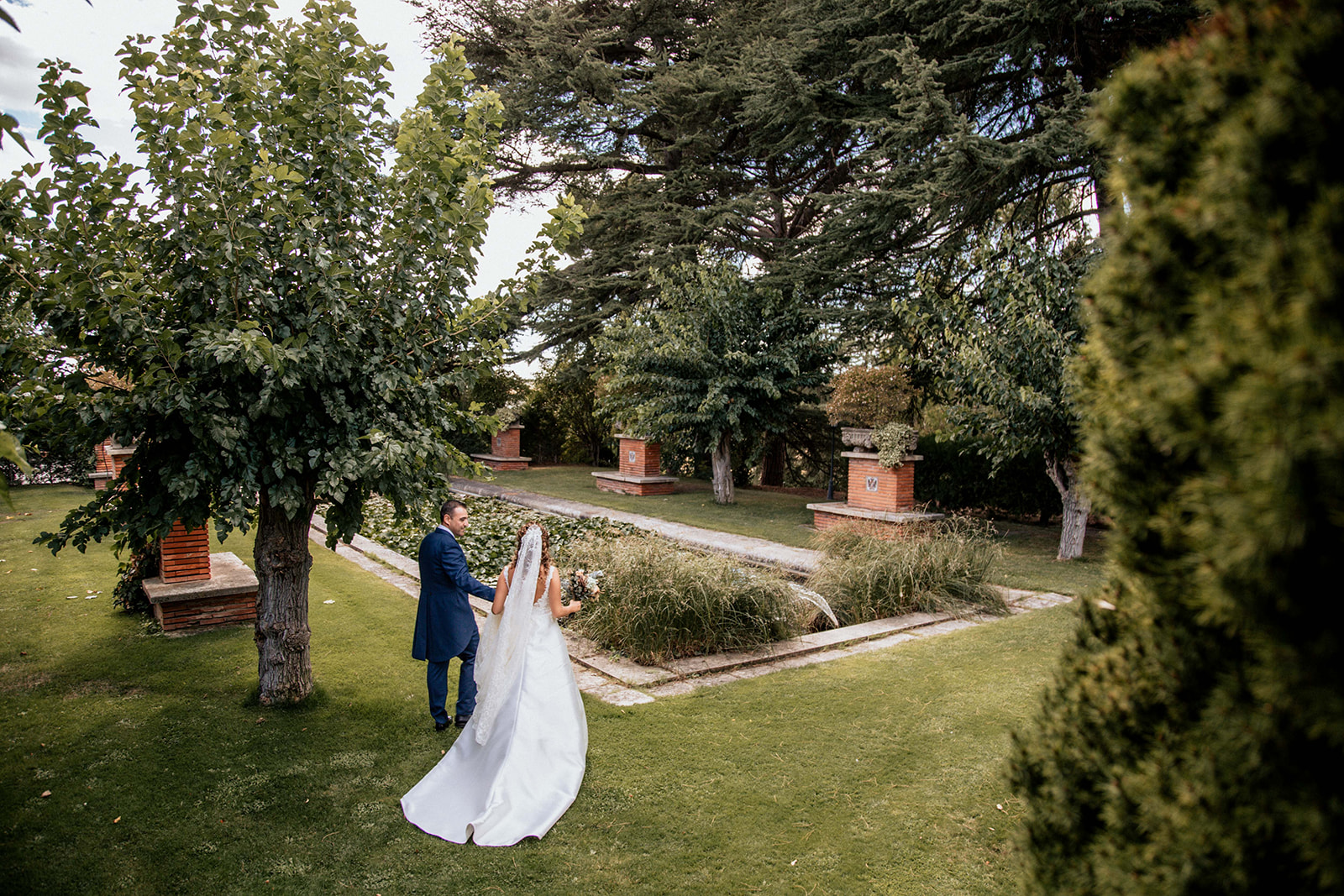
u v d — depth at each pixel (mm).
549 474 22859
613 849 3369
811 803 3754
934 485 15055
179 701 5031
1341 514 1132
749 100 14141
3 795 3809
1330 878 1237
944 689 5250
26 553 9688
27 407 4012
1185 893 1441
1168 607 1716
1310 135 1255
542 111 18078
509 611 4094
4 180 3814
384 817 3648
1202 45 1573
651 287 17984
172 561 6668
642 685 5410
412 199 4742
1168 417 1440
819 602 6891
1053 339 9289
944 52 12422
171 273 4254
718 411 15086
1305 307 1147
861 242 13375
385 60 4852
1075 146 9859
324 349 4410
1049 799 2020
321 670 5633
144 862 3256
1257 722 1382
